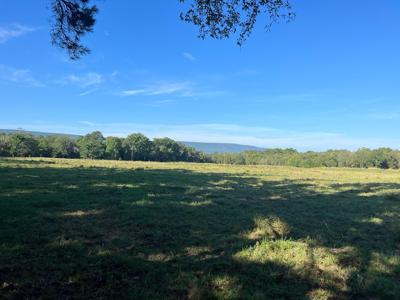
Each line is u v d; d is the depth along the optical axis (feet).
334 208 53.26
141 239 30.53
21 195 49.65
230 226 36.83
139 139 402.52
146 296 19.11
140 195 55.06
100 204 45.27
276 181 99.50
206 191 65.87
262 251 27.43
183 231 33.96
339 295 20.97
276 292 20.68
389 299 20.68
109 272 22.29
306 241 31.94
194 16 29.27
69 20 33.37
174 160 447.01
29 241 27.63
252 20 28.89
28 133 341.21
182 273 22.39
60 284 20.33
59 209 40.93
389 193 78.43
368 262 26.86
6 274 21.12
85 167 126.72
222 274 22.62
